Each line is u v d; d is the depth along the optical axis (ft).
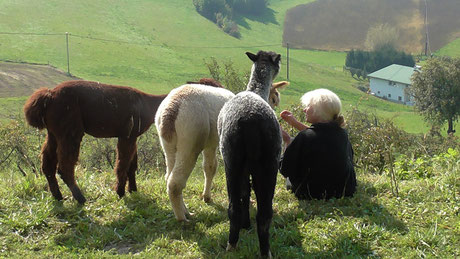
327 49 333.62
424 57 302.25
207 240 15.17
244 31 353.31
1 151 40.14
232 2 382.42
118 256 14.38
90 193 19.89
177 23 330.34
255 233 15.76
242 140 13.41
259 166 13.47
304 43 341.62
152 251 14.66
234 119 13.69
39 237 16.05
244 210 15.56
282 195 18.84
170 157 16.80
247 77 52.80
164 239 15.40
